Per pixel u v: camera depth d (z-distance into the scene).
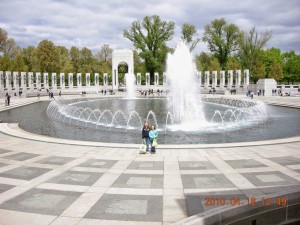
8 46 90.50
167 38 86.12
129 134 19.56
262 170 10.54
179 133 19.66
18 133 18.55
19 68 80.94
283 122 24.77
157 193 8.46
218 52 86.88
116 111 33.56
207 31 85.56
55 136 18.95
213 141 17.20
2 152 13.49
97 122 25.05
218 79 85.62
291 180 9.41
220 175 10.04
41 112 33.34
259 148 14.16
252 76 83.50
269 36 78.25
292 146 14.55
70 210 7.36
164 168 10.95
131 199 8.05
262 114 30.55
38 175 10.10
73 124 23.97
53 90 74.31
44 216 7.03
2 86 62.25
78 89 78.62
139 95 71.31
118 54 82.38
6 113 32.44
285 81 102.75
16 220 6.82
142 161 11.95
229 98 52.56
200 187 8.91
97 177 9.91
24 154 13.11
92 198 8.11
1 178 9.78
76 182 9.41
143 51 84.62
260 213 7.21
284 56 106.88
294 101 45.31
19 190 8.70
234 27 83.19
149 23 84.06
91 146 14.79
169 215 7.07
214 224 6.55
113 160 12.10
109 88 83.38
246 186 8.93
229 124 23.55
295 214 7.56
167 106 40.38
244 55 84.50
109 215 7.09
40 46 84.81
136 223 6.69
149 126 13.32
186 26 84.44
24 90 67.19
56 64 86.31
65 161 11.92
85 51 104.88
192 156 12.72
